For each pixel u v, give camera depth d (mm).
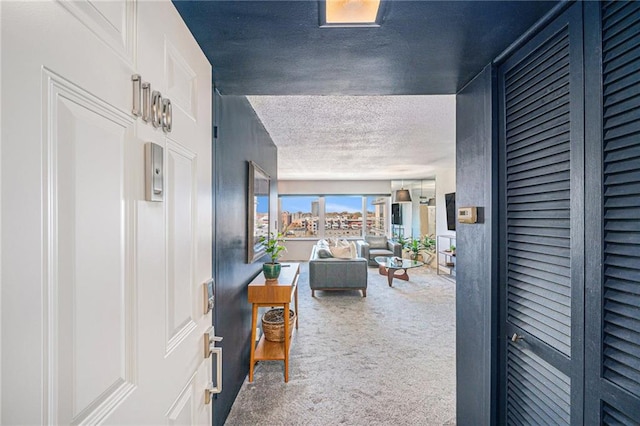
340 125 3205
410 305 4496
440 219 6852
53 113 467
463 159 1648
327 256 5223
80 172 520
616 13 799
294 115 2873
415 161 5449
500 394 1354
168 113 807
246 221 2574
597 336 853
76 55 511
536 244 1130
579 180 911
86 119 533
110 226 593
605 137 826
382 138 3766
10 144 406
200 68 1062
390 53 1300
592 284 869
